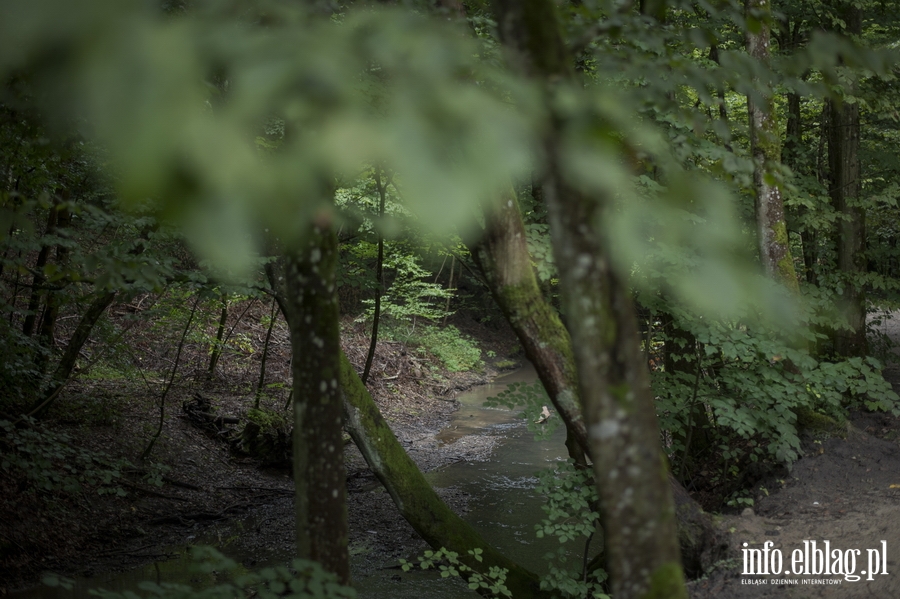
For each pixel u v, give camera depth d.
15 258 5.10
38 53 0.67
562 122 0.91
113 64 0.68
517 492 10.88
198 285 7.01
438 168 0.72
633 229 0.91
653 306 6.23
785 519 6.49
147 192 0.65
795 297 6.64
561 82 1.16
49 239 5.37
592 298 1.66
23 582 6.96
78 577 7.25
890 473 6.89
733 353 6.23
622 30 2.44
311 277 3.04
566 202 1.58
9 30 0.65
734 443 8.35
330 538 3.22
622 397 1.73
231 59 0.84
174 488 9.87
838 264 10.95
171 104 0.68
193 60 0.73
